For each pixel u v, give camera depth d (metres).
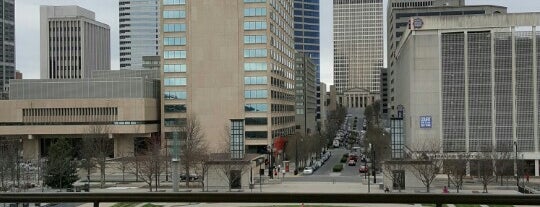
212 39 119.50
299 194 6.75
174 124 114.12
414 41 93.88
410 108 95.75
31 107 121.50
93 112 120.81
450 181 74.19
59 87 122.56
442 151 90.12
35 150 122.19
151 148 100.88
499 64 90.75
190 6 119.88
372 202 6.66
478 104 91.62
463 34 92.06
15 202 6.95
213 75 119.50
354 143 179.88
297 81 184.62
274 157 121.31
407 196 6.72
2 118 122.06
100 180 82.00
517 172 72.19
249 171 69.75
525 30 89.81
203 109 119.50
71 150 89.38
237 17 118.88
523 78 90.00
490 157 77.94
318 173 98.44
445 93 92.94
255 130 118.75
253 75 118.69
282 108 135.50
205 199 6.84
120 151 120.12
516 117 90.31
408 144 102.44
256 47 118.38
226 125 117.81
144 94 122.50
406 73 109.50
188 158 73.81
